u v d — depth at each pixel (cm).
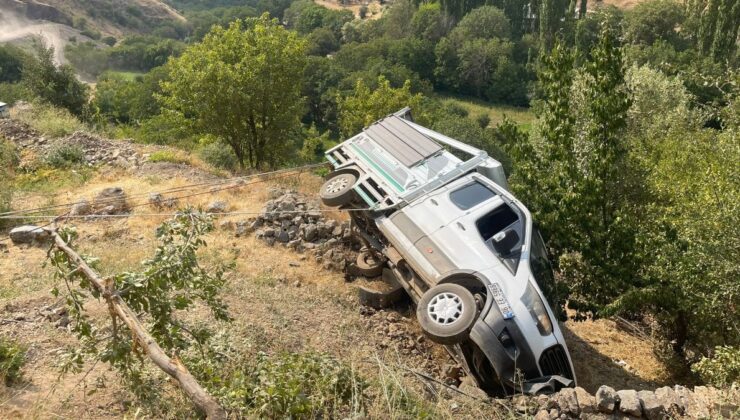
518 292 612
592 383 804
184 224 449
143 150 1486
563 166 866
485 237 693
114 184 1196
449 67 8162
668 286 769
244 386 434
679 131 1519
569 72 907
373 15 14750
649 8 6931
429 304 611
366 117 3791
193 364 446
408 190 762
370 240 812
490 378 621
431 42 9094
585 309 822
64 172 1267
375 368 570
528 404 516
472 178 787
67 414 429
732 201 717
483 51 7738
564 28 6981
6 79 6756
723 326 772
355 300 769
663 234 792
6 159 1282
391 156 841
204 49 1809
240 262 819
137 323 358
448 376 638
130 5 15362
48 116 1752
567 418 496
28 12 12562
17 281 729
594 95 874
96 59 10762
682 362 863
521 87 7475
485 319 582
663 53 5241
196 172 1308
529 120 6838
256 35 1800
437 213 717
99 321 567
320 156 4828
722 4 4847
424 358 672
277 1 16200
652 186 988
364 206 831
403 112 995
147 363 474
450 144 891
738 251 700
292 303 705
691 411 489
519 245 683
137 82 7100
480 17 8656
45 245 871
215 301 474
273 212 943
